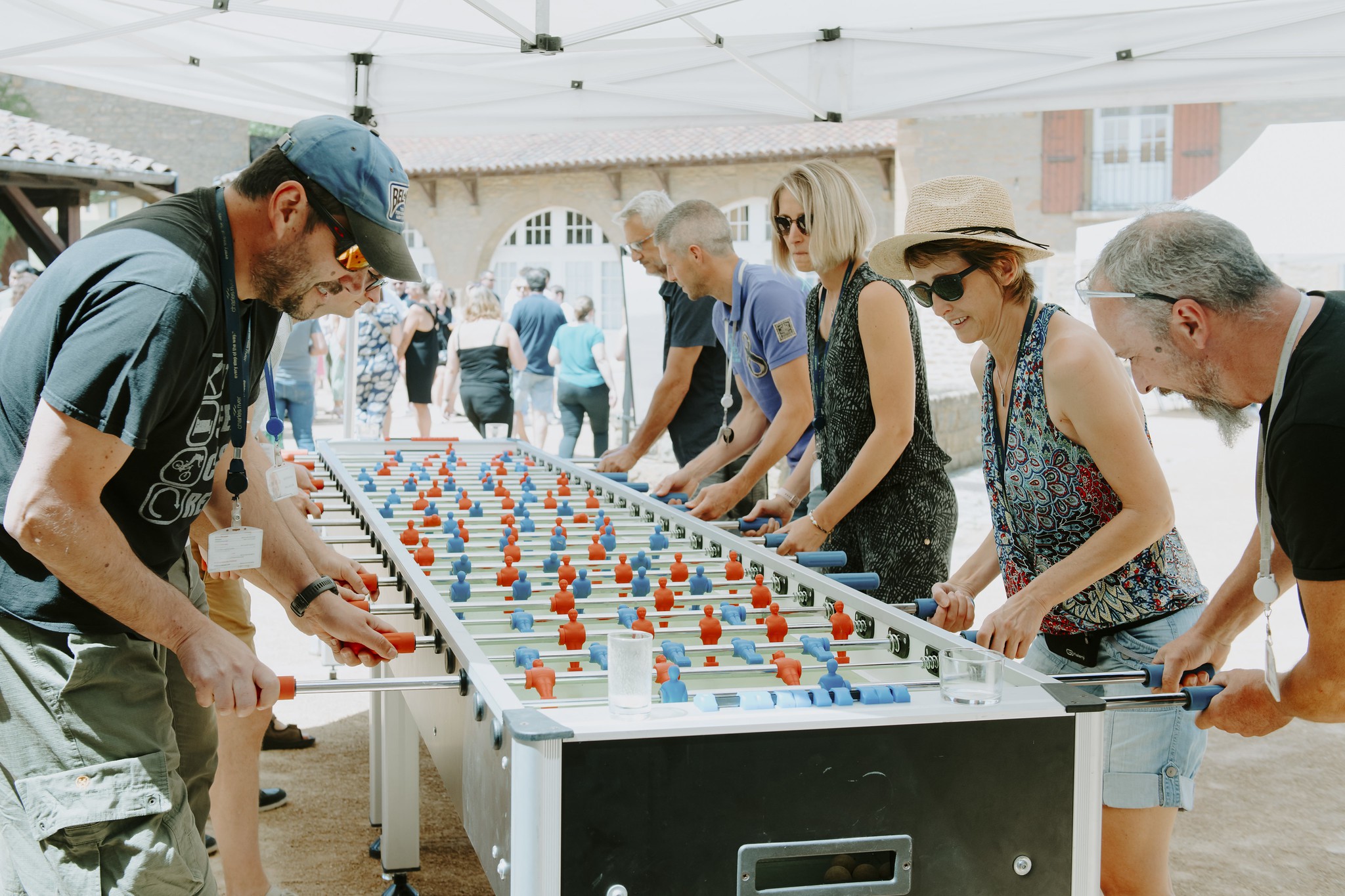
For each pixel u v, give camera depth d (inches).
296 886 129.6
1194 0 179.3
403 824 124.3
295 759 171.6
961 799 65.1
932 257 94.3
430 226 782.5
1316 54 176.9
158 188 621.6
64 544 65.8
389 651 88.7
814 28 206.1
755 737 61.7
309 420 321.4
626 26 162.9
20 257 852.0
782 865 66.2
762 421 175.8
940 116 208.5
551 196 756.6
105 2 180.4
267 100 217.3
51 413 65.3
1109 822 92.3
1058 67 193.0
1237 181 309.1
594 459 346.9
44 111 900.0
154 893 71.4
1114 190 618.5
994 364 99.8
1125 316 74.5
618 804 60.0
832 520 123.0
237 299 74.9
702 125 222.7
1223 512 361.4
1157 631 94.6
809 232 127.9
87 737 71.7
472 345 354.9
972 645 75.2
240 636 132.6
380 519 130.2
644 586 105.3
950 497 134.3
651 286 414.6
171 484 76.2
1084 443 90.8
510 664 84.1
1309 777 167.8
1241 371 71.3
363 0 189.2
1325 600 67.0
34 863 71.4
